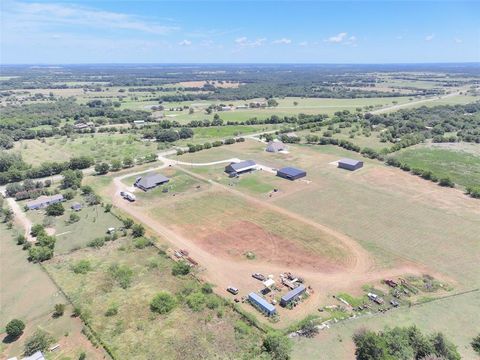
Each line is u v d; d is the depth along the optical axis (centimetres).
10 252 7300
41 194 10394
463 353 4472
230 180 11381
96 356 4609
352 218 8488
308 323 4988
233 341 4812
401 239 7469
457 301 5528
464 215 8519
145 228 8244
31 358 4456
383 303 5500
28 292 5981
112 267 6588
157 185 11056
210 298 5647
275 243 7425
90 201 9731
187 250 7212
